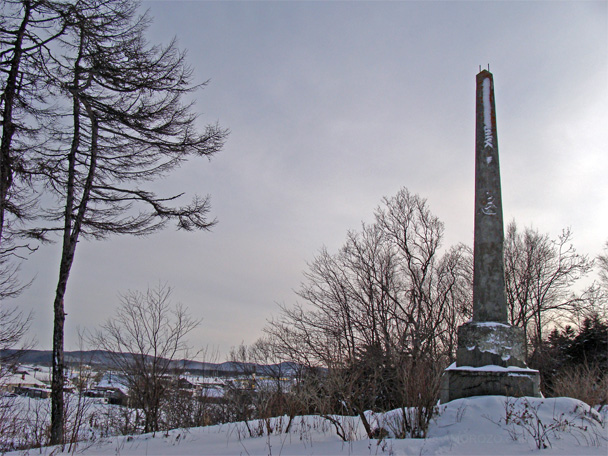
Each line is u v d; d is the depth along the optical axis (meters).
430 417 7.14
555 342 30.72
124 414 13.34
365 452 6.25
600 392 9.11
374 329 21.39
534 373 8.23
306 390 8.95
